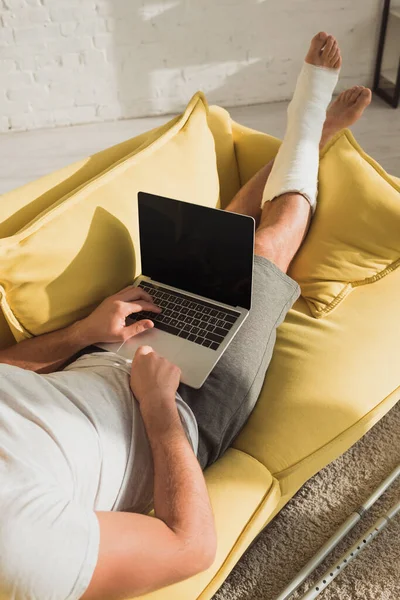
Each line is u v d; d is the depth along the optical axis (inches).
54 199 57.9
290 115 67.6
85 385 43.5
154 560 33.9
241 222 50.2
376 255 59.5
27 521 32.2
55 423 39.1
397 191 60.8
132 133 126.3
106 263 54.6
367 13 125.2
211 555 36.2
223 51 125.3
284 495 49.3
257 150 70.6
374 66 132.6
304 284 59.6
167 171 60.1
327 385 51.1
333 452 50.4
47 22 115.5
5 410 38.0
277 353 54.2
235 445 50.2
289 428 49.4
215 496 45.1
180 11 118.6
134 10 116.8
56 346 51.5
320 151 66.4
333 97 135.7
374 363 53.0
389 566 53.0
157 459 39.6
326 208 61.9
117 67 123.5
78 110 128.2
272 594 52.0
